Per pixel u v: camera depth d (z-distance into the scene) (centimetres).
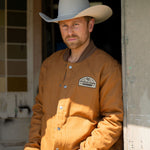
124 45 171
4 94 248
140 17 168
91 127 172
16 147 252
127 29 170
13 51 250
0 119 250
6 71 249
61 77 185
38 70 253
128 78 170
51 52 282
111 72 174
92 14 185
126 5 170
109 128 167
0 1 249
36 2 254
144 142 166
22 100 250
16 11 251
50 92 187
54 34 287
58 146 173
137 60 168
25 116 249
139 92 168
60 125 174
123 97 171
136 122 168
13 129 252
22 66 251
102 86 174
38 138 193
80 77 177
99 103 177
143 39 168
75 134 171
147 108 166
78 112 173
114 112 169
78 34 180
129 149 169
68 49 197
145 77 167
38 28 253
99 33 343
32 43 252
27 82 251
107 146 166
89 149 166
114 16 339
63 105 175
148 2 167
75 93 175
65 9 184
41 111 200
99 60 179
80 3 185
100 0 336
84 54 184
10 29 250
